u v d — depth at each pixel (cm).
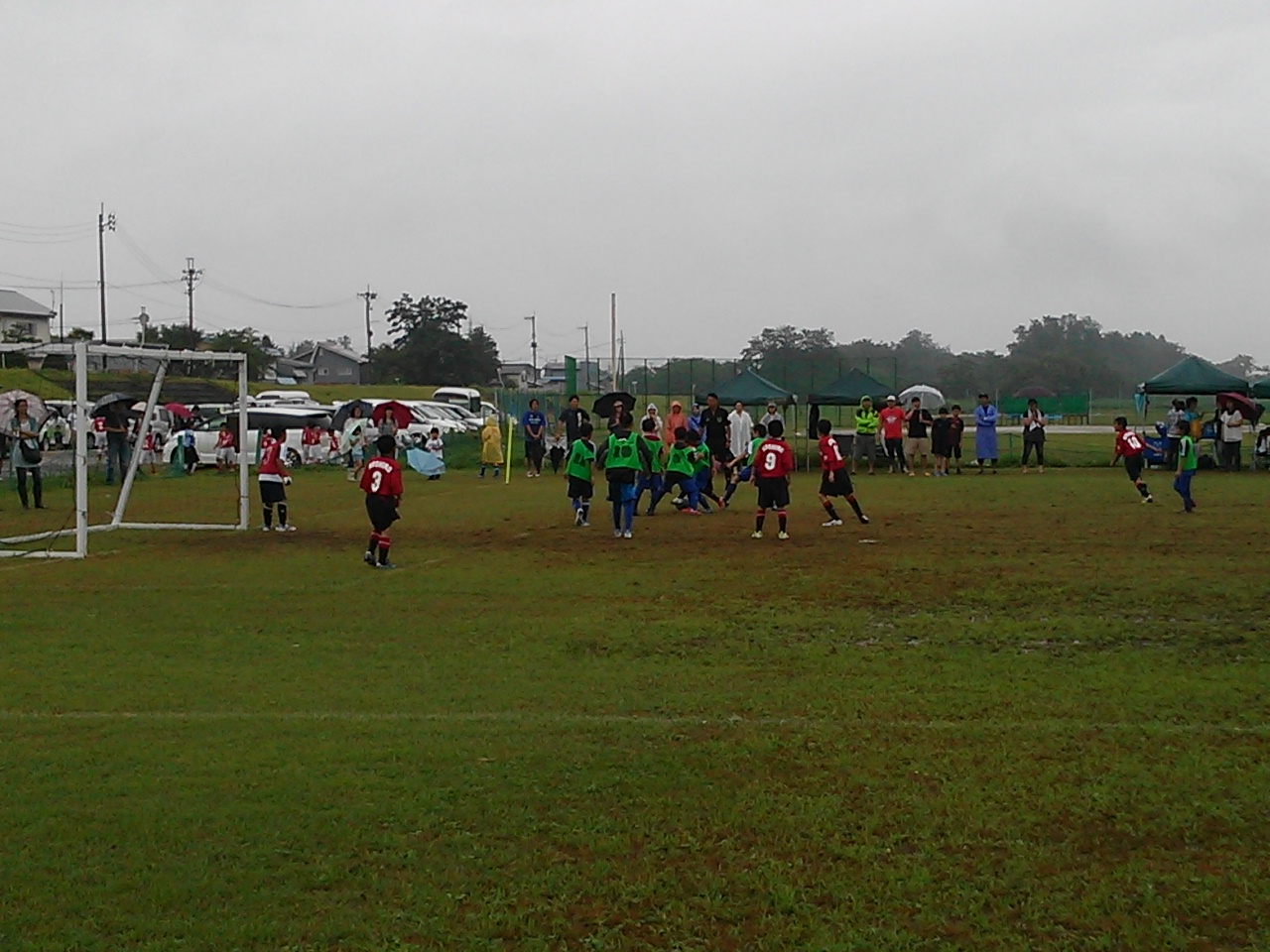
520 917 525
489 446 3394
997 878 564
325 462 3850
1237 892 546
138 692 920
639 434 1897
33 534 2048
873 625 1174
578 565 1584
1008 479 3016
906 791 682
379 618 1230
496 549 1756
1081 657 1027
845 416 5469
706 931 513
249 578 1497
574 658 1038
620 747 768
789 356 4488
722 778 705
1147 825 628
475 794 677
